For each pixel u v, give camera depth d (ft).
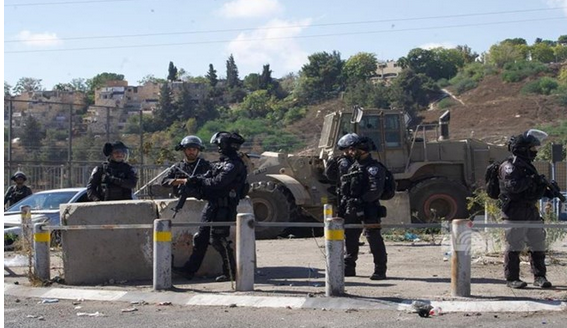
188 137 34.60
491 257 39.63
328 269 29.43
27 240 38.78
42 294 32.48
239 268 31.14
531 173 29.96
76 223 34.76
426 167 64.54
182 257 35.35
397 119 63.67
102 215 34.88
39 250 34.73
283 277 35.19
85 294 31.89
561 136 145.69
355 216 33.50
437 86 209.97
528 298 28.58
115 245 35.01
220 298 29.76
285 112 187.32
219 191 33.06
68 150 76.48
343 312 27.53
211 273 35.60
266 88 231.71
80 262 34.73
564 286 31.30
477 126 175.52
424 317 26.48
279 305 28.76
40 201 54.34
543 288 30.73
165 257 31.73
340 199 34.17
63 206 35.06
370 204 33.45
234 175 32.89
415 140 64.64
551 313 26.84
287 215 59.77
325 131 63.67
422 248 46.78
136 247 35.12
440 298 28.81
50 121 76.02
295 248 48.19
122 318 27.30
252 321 26.30
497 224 29.22
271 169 62.39
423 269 36.99
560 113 175.63
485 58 241.14
